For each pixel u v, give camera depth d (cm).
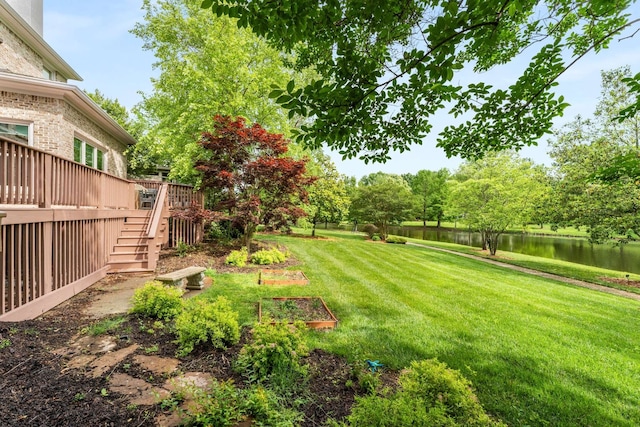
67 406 214
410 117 321
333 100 235
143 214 863
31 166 405
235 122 873
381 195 2045
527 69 308
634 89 315
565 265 1217
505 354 352
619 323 484
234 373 274
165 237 924
